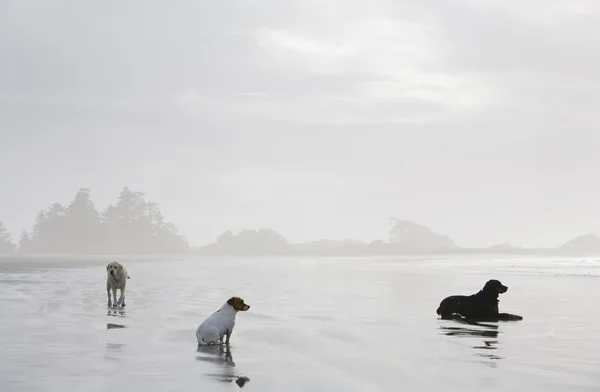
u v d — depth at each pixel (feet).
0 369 31.83
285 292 86.69
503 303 69.26
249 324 50.67
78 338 41.73
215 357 35.68
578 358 36.04
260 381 29.66
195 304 65.67
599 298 75.56
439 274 147.02
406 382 29.78
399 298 76.84
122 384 28.81
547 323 51.93
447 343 41.39
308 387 28.63
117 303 64.28
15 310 58.29
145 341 40.86
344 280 120.67
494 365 33.88
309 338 43.27
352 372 31.91
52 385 28.53
